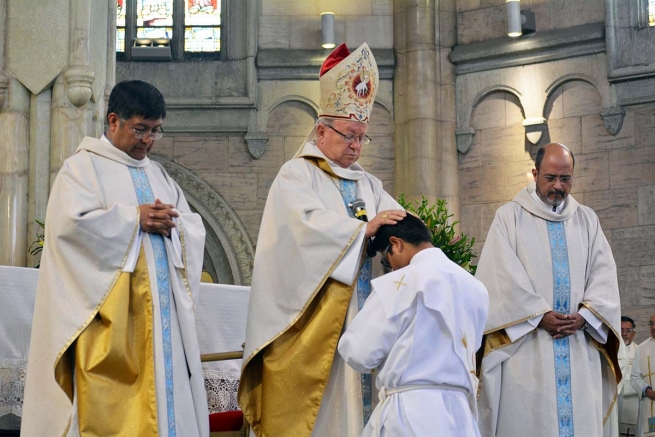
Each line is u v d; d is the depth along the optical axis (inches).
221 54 581.3
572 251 258.7
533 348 251.9
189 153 571.5
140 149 211.2
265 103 575.5
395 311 189.5
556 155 260.2
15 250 350.0
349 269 206.4
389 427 187.5
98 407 190.9
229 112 573.0
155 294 200.5
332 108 224.4
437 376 189.9
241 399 215.8
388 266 215.9
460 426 189.3
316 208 212.5
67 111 358.6
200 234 211.8
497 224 262.4
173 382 199.2
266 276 214.2
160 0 587.8
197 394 202.7
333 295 209.3
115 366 193.9
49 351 195.9
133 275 200.5
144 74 577.6
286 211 213.6
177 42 585.3
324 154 225.3
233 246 561.3
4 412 230.2
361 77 224.5
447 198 553.9
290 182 218.4
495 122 555.2
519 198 265.9
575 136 533.3
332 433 208.2
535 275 255.6
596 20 536.7
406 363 189.3
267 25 584.1
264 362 212.2
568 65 537.6
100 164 207.0
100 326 195.8
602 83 527.2
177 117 572.7
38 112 358.3
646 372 425.7
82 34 361.1
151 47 575.2
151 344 197.9
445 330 191.5
